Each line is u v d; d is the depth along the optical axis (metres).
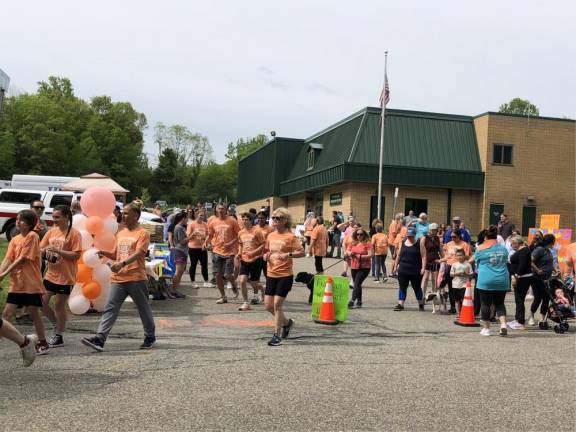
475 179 37.69
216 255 12.76
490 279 10.20
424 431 5.03
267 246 8.84
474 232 38.25
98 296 9.48
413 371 7.22
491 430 5.12
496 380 6.91
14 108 66.56
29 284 7.52
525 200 38.28
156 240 18.25
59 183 33.09
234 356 7.79
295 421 5.16
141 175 85.38
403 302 13.06
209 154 115.62
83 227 9.63
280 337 8.71
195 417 5.19
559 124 38.91
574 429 5.20
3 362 7.15
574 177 39.00
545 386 6.70
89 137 74.81
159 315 11.12
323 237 16.08
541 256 11.28
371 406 5.68
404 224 21.02
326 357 7.89
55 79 83.75
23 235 7.56
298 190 44.53
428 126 38.94
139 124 91.25
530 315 12.76
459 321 11.41
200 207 17.31
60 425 4.89
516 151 38.28
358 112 39.78
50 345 8.15
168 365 7.16
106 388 6.05
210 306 12.42
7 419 5.03
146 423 4.99
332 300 11.00
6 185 39.12
